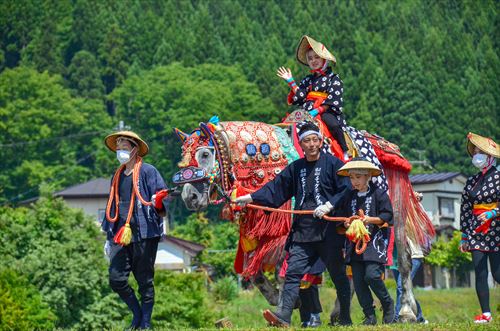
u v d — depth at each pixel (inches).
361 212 744.3
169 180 6387.8
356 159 764.6
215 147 845.2
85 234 2010.3
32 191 6264.8
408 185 946.1
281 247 826.2
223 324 991.6
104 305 1893.5
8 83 6948.8
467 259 3826.3
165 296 2048.5
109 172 6461.6
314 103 895.1
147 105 6801.2
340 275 770.2
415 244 941.2
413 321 925.8
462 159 7199.8
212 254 3496.6
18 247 1919.3
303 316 830.5
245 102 6850.4
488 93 7790.4
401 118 7377.0
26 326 1673.2
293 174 773.3
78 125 6884.8
